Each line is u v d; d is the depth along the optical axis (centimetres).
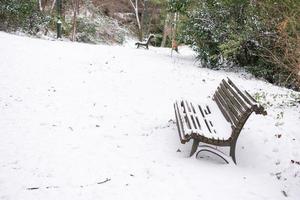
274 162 541
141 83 1030
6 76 980
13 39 1455
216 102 695
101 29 3081
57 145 596
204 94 960
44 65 1126
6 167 508
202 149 542
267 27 1219
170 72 1174
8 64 1086
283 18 1070
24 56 1197
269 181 491
